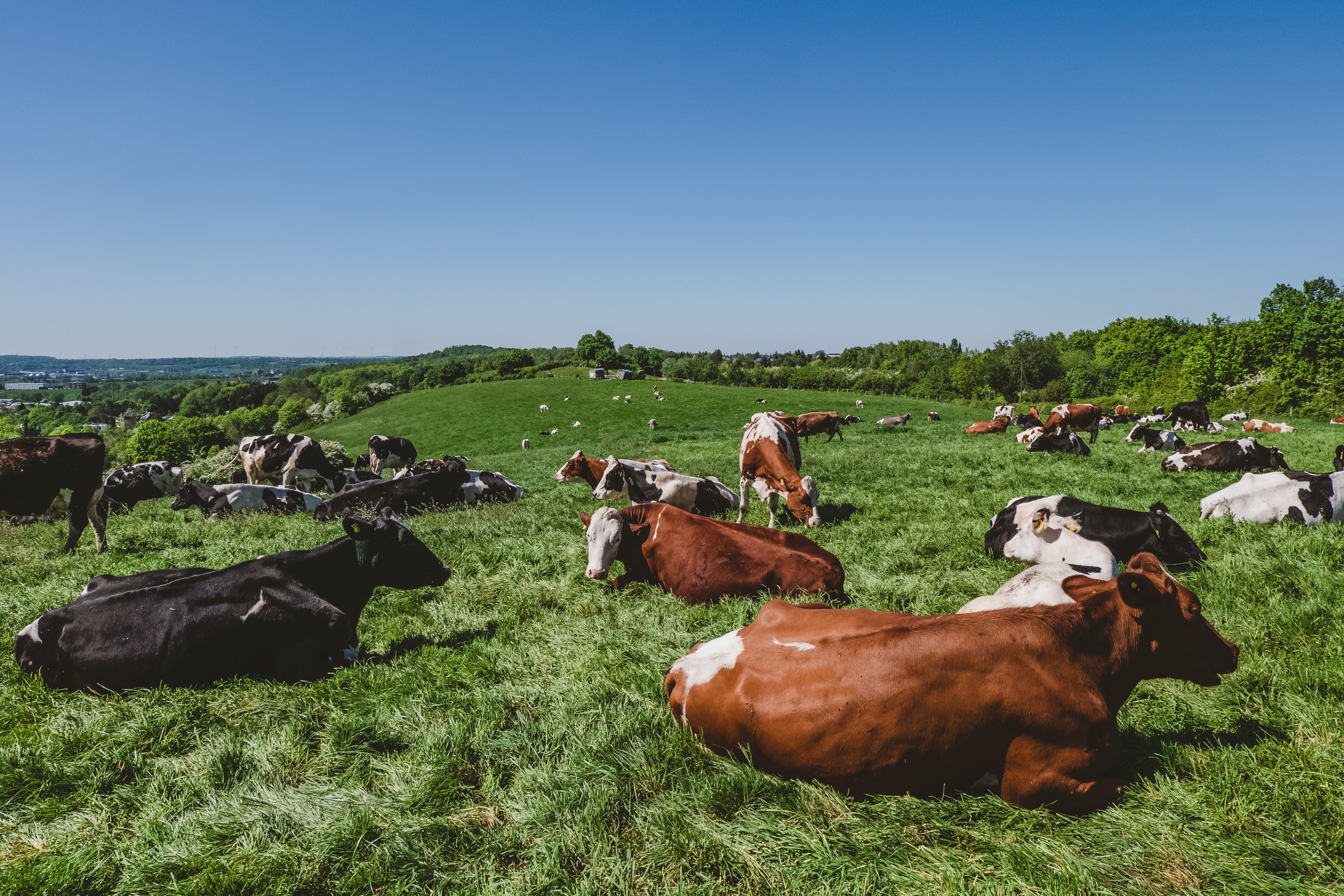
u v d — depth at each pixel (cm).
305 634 470
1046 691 303
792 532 638
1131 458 1667
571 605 618
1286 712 380
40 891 273
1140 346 9512
